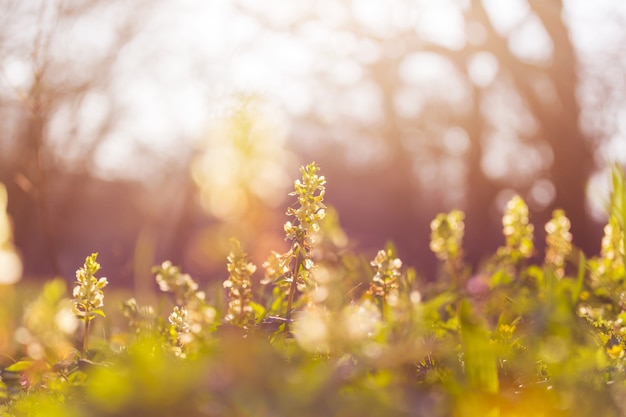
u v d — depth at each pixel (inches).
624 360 77.5
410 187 1195.9
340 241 163.0
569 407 60.1
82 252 1589.6
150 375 52.6
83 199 1376.7
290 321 88.4
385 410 53.9
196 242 613.6
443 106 988.6
